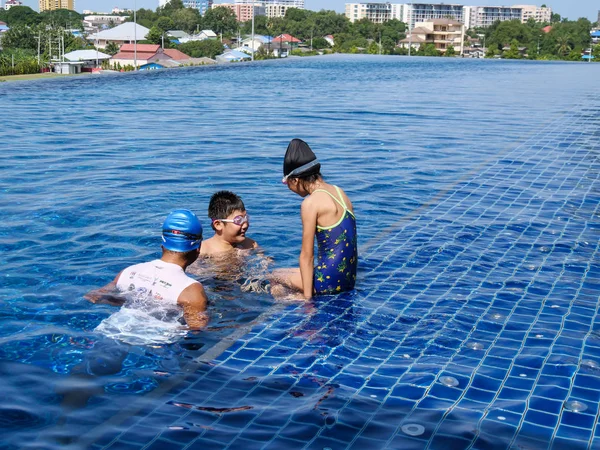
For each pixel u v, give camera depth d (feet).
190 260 14.38
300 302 14.33
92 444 8.94
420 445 8.93
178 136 36.65
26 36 290.76
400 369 11.17
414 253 17.72
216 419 9.58
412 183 25.89
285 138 36.37
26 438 9.05
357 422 9.48
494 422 9.49
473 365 11.30
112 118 44.21
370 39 415.23
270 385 10.59
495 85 80.64
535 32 400.88
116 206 21.63
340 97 61.93
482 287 15.21
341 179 26.27
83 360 11.38
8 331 12.50
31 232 18.79
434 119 45.62
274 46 410.11
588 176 27.55
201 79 85.51
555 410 9.86
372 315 13.57
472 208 22.34
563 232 19.67
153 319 13.15
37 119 43.04
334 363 11.39
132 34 339.36
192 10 561.84
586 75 106.73
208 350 11.89
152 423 9.46
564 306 14.08
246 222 17.17
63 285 14.89
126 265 16.28
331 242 14.70
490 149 33.76
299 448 8.86
